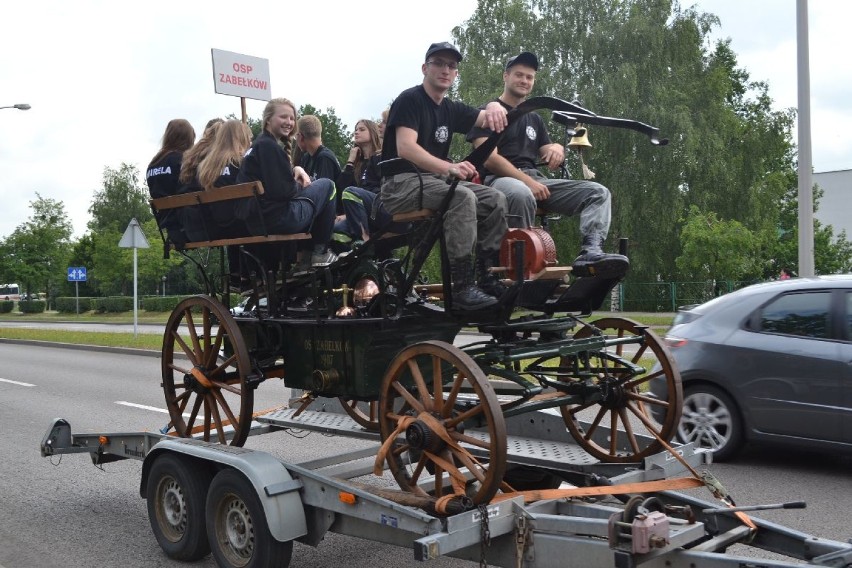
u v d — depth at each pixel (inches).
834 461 290.8
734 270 1091.9
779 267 1525.6
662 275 1389.0
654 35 1315.2
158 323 1498.5
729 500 163.2
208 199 214.4
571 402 192.7
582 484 198.4
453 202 176.4
